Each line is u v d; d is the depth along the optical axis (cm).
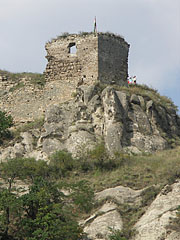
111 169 7669
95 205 6612
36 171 7550
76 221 6241
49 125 8588
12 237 6106
